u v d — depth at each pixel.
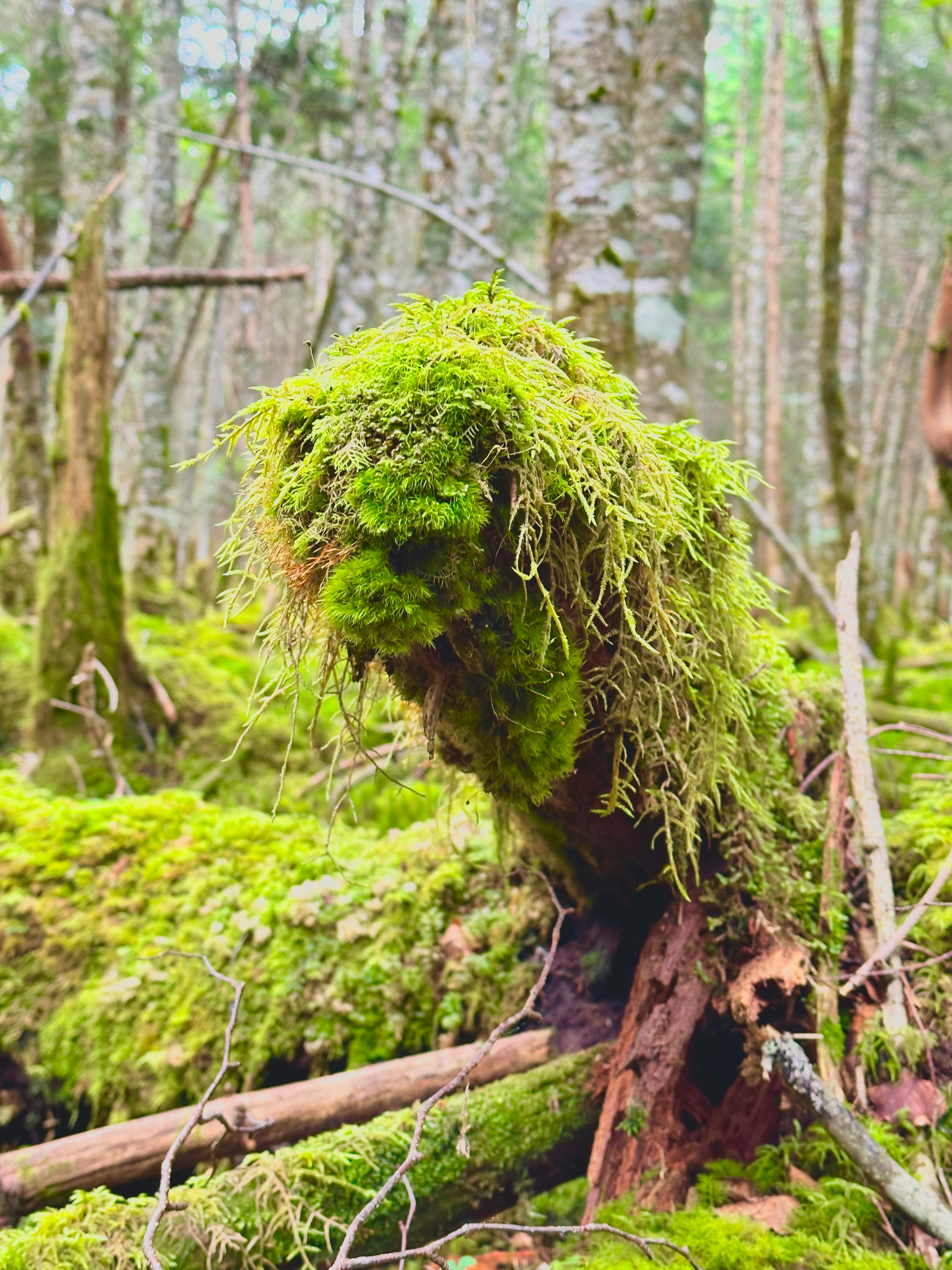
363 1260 1.15
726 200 18.83
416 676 1.46
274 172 10.25
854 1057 1.76
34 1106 2.23
